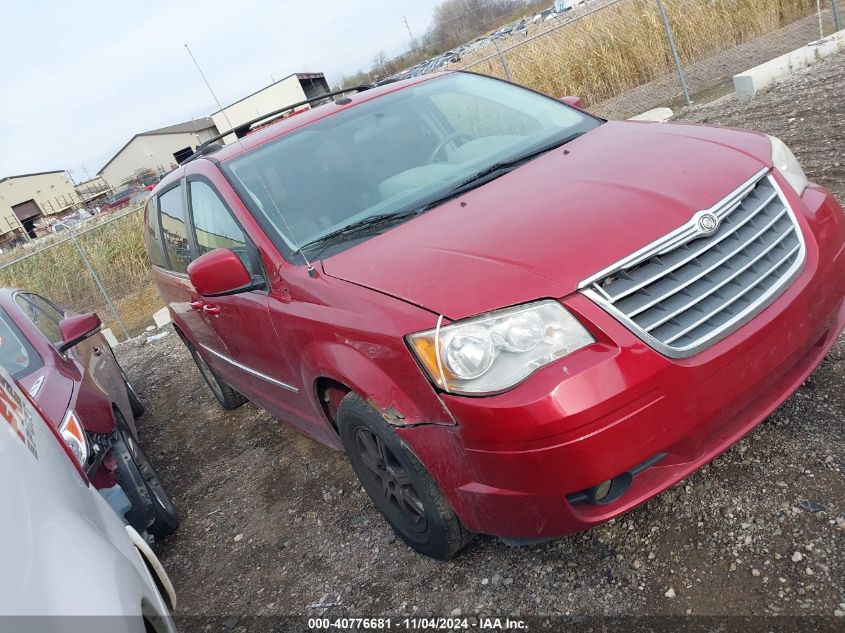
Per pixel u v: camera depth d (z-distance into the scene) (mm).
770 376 2299
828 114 6254
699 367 2119
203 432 5414
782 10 12281
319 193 3279
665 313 2150
